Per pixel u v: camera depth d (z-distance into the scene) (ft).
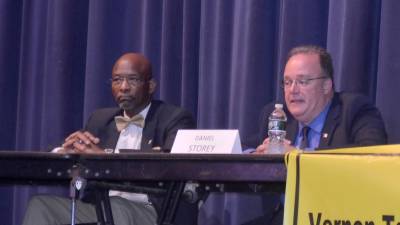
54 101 20.16
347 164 8.71
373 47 16.72
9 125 21.06
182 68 18.70
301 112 13.70
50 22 20.40
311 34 17.24
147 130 15.90
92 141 13.11
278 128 14.01
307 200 8.81
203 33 18.49
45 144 20.18
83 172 10.09
